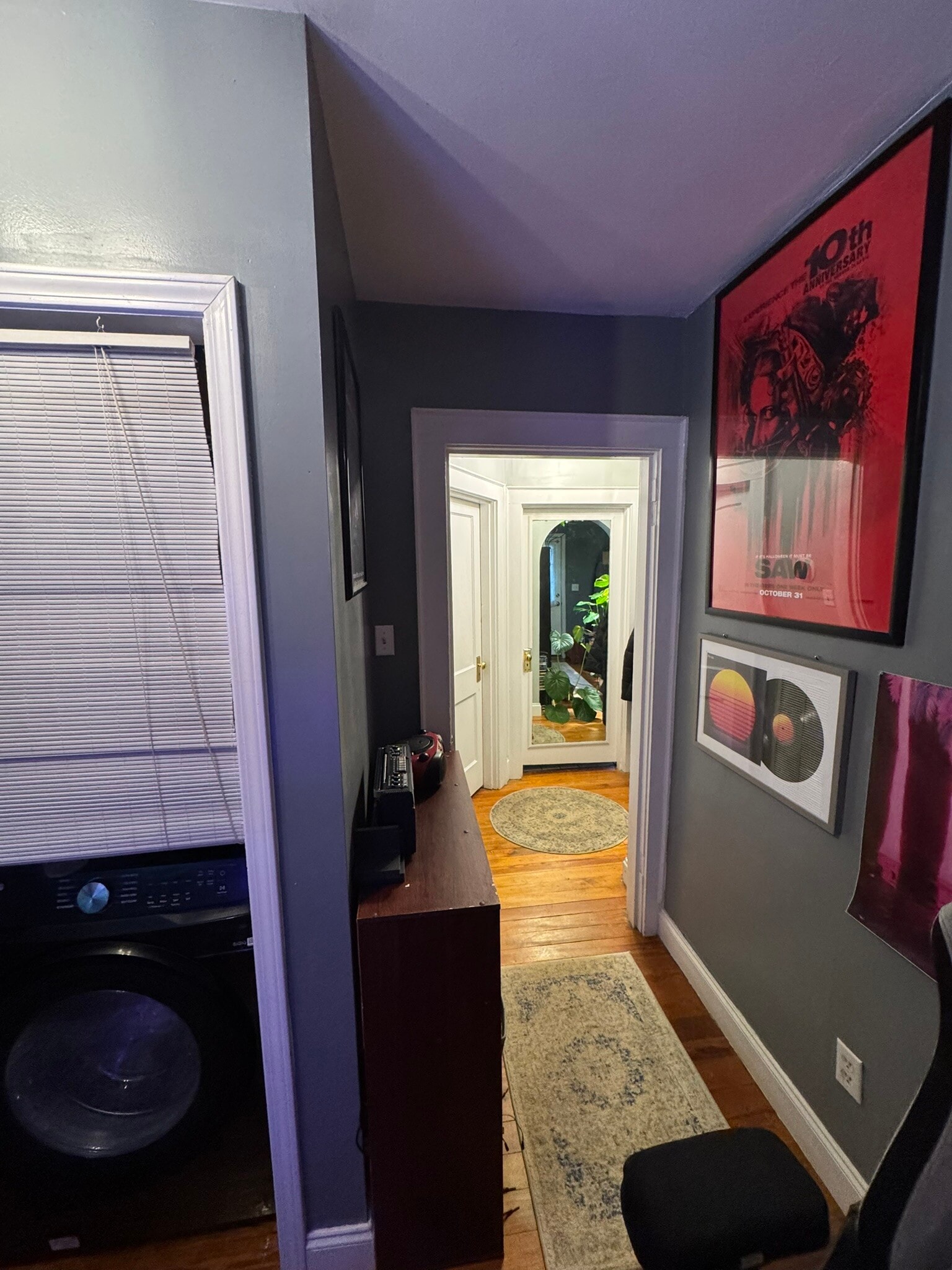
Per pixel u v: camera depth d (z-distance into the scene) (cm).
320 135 96
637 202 127
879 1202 65
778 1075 150
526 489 366
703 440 181
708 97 98
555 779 388
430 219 132
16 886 104
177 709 100
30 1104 112
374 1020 109
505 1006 189
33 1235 117
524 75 92
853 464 118
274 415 90
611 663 400
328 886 103
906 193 102
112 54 80
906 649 109
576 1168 139
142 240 83
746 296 152
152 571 96
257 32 82
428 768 162
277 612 94
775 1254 68
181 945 105
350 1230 116
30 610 94
